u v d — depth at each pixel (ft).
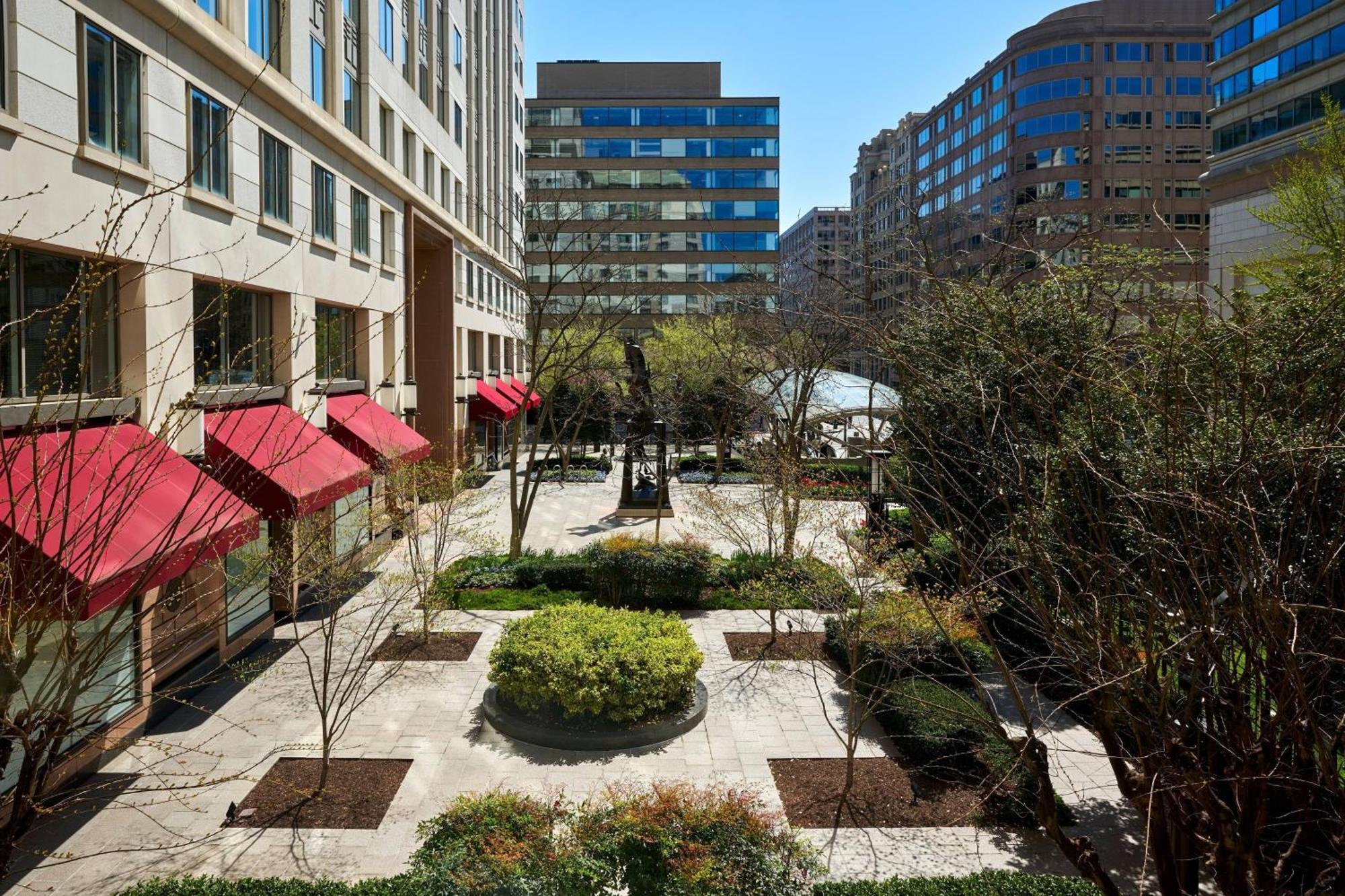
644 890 22.16
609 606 56.08
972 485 40.29
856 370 166.30
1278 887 15.44
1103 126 206.49
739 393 92.43
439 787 32.68
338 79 67.31
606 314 103.96
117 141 35.01
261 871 26.84
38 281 32.60
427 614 47.19
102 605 25.63
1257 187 104.06
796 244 459.32
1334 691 15.89
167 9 38.88
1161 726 15.90
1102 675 16.24
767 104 229.86
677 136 230.68
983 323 25.73
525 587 60.90
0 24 29.50
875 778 33.60
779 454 64.39
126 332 37.65
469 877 21.13
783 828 25.79
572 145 230.89
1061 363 28.53
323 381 64.34
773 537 57.62
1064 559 21.95
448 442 104.32
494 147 147.95
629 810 24.13
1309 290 19.80
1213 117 113.09
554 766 34.63
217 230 45.68
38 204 31.12
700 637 51.24
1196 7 214.07
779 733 38.06
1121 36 205.87
